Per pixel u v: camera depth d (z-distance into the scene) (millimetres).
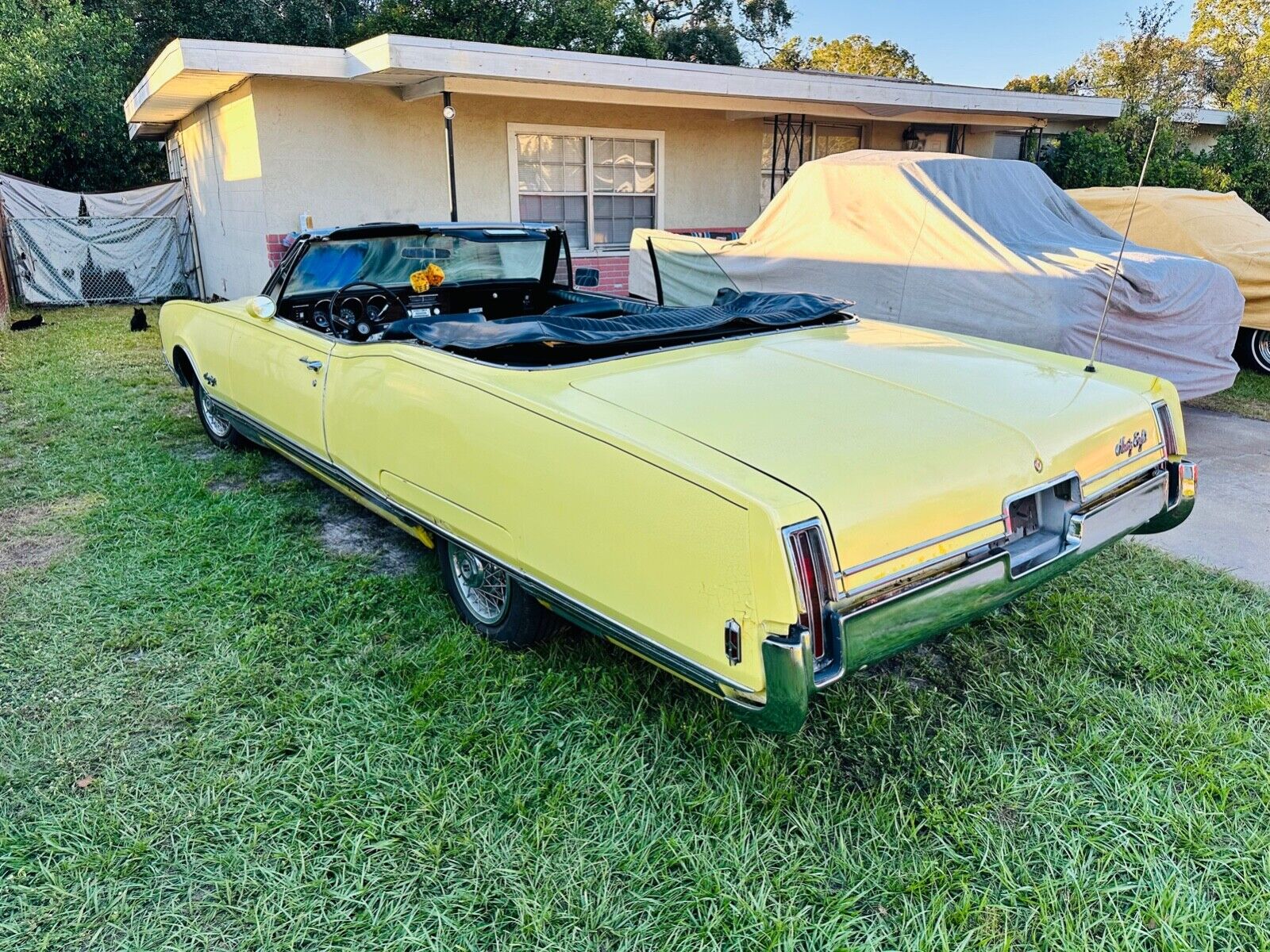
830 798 2412
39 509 4473
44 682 2941
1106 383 2998
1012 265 5422
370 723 2719
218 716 2768
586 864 2182
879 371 2934
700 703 2814
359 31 18250
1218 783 2449
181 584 3646
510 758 2547
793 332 3506
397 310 4312
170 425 5965
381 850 2230
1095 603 3508
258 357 4195
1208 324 5715
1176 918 2008
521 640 3037
